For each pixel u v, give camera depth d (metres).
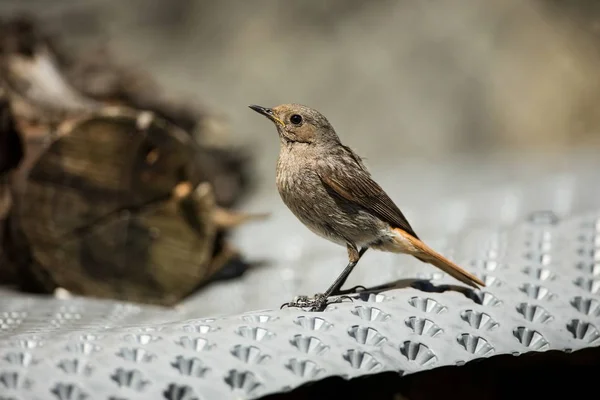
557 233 9.88
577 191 13.34
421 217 13.28
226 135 15.45
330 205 8.47
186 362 6.05
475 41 23.42
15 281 10.71
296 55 23.36
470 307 7.52
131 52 22.42
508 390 9.75
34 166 10.08
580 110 22.42
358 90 22.67
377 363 6.48
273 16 24.39
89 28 22.12
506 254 9.22
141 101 14.20
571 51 23.16
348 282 9.89
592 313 7.90
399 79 22.89
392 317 7.16
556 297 8.00
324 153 8.53
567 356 9.49
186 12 24.67
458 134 22.22
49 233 10.27
